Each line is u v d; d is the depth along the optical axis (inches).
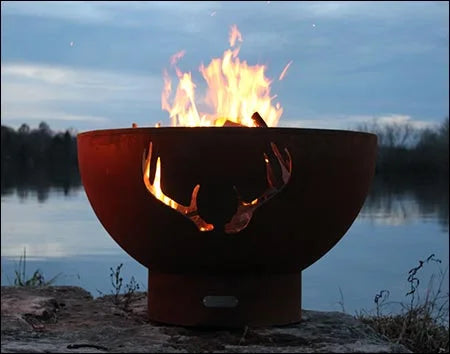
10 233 386.9
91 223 446.0
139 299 140.3
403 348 102.7
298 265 105.9
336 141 98.7
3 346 98.4
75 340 103.6
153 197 97.3
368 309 170.4
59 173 1200.2
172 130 95.0
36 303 131.3
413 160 1123.9
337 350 97.0
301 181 96.7
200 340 100.0
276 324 106.5
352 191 103.2
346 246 381.1
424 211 668.7
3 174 1176.8
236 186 95.0
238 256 99.3
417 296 184.1
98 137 102.4
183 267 102.3
